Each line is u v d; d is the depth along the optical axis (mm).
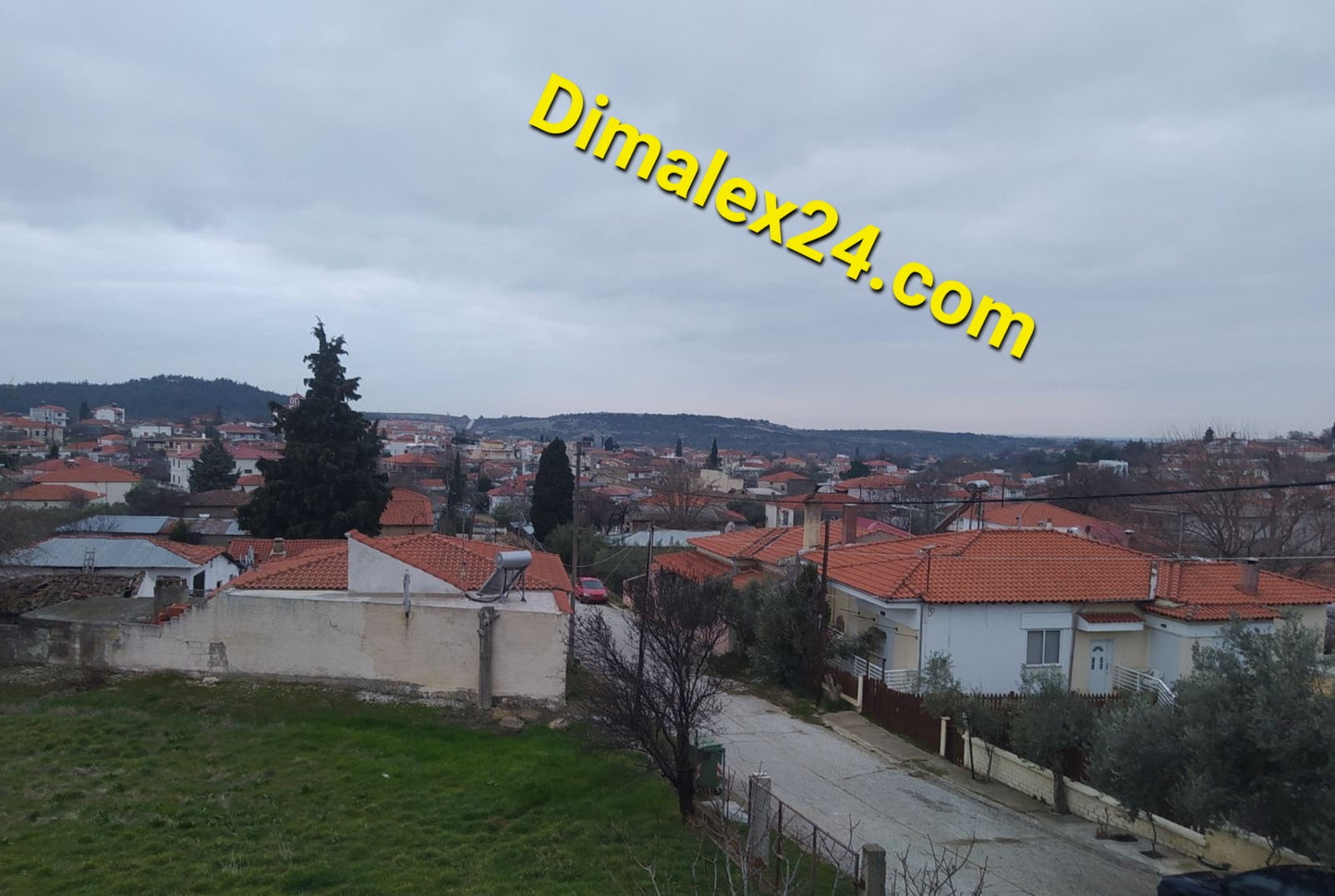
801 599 25656
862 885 10234
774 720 22812
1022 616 22891
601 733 14734
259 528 41781
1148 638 23891
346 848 11898
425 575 20828
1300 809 10586
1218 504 44031
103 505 64312
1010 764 18094
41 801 13078
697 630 17328
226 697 18078
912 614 22906
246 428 156750
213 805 13141
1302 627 11984
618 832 12898
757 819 11555
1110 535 47938
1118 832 15086
